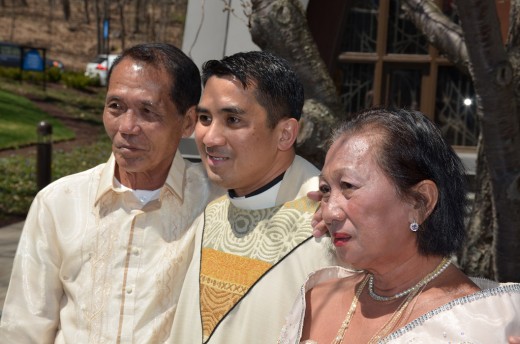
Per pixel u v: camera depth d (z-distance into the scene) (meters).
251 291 1.91
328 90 3.37
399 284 1.46
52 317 2.25
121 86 2.14
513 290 1.34
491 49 2.81
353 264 1.44
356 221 1.40
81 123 16.06
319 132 3.28
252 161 1.89
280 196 1.97
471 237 3.62
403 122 1.42
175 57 2.20
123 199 2.25
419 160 1.39
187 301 2.02
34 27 20.02
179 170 2.29
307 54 3.34
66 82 18.91
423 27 3.50
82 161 13.10
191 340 1.98
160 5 19.19
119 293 2.19
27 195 10.03
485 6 2.73
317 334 1.56
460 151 8.37
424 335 1.32
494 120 2.92
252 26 3.36
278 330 1.86
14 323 2.22
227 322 1.92
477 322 1.30
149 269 2.21
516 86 3.15
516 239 3.09
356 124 1.46
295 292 1.87
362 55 8.29
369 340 1.44
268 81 1.86
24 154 12.82
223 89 1.86
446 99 8.44
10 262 6.84
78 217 2.26
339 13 6.02
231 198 2.02
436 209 1.41
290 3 3.33
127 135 2.15
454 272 1.45
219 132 1.87
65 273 2.24
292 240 1.91
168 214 2.26
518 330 1.30
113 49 19.62
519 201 3.02
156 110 2.14
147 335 2.18
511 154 2.97
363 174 1.40
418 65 8.33
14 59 18.86
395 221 1.40
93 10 19.83
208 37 5.18
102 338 2.17
